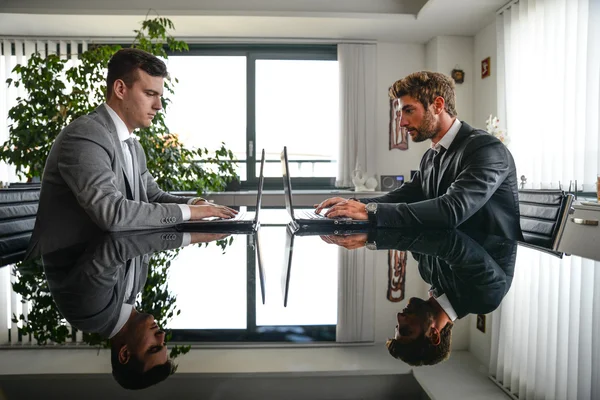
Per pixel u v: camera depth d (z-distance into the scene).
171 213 1.51
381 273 0.83
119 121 1.68
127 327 0.50
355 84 4.76
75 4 4.07
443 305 0.63
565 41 3.20
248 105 4.90
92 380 0.37
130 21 4.23
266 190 4.76
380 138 4.89
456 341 0.50
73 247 1.14
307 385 0.38
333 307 0.62
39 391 0.35
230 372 0.40
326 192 4.50
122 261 0.89
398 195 2.09
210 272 0.82
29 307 0.56
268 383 0.39
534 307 0.60
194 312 0.57
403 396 0.38
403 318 0.57
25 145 2.90
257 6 4.18
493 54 4.24
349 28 4.44
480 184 1.57
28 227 1.57
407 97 1.84
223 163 3.79
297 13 4.12
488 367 0.44
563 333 0.52
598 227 2.13
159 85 1.72
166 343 0.47
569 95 3.20
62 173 1.43
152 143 3.24
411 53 4.90
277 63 4.92
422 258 0.95
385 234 1.41
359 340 0.50
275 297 0.67
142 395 0.35
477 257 0.96
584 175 3.05
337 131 4.79
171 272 0.81
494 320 0.56
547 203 1.46
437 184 1.88
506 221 1.67
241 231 1.53
